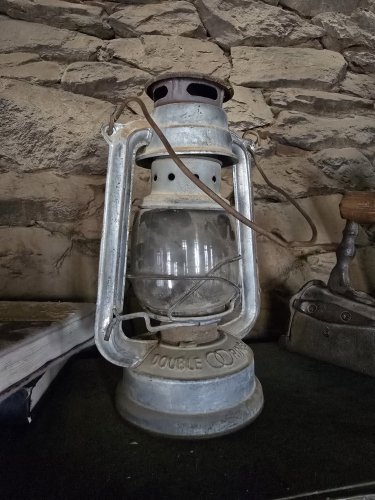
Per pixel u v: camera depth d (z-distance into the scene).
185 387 0.50
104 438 0.51
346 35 0.97
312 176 0.94
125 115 0.88
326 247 0.95
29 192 0.83
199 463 0.46
